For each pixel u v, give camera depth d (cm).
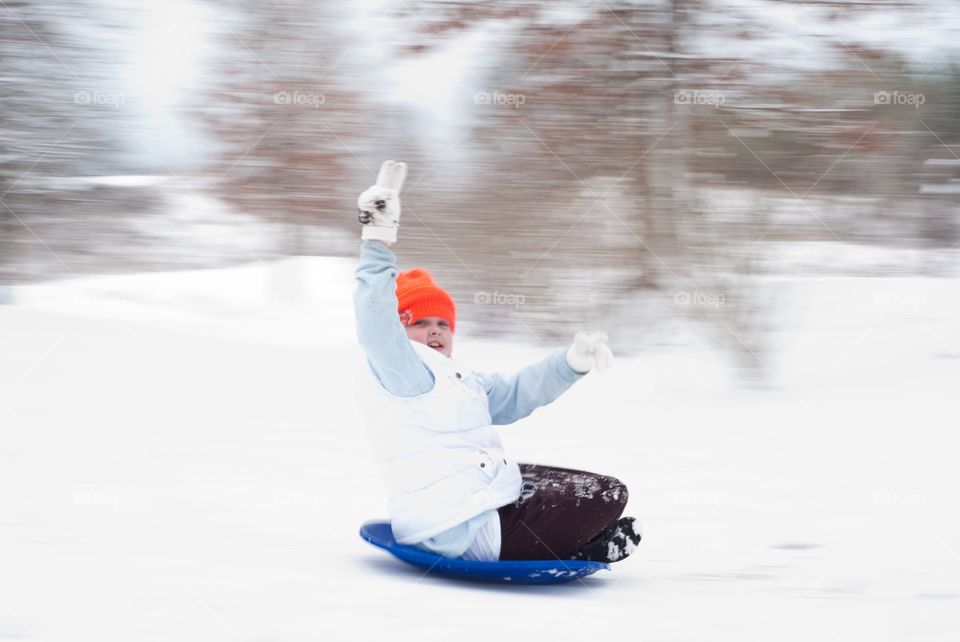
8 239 1841
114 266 1905
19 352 1298
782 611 476
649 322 1477
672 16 1423
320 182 1747
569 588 501
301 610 416
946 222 1631
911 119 1496
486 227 1524
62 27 1786
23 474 744
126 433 938
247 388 1205
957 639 442
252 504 676
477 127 1535
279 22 1686
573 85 1468
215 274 1925
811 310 1544
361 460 864
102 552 504
